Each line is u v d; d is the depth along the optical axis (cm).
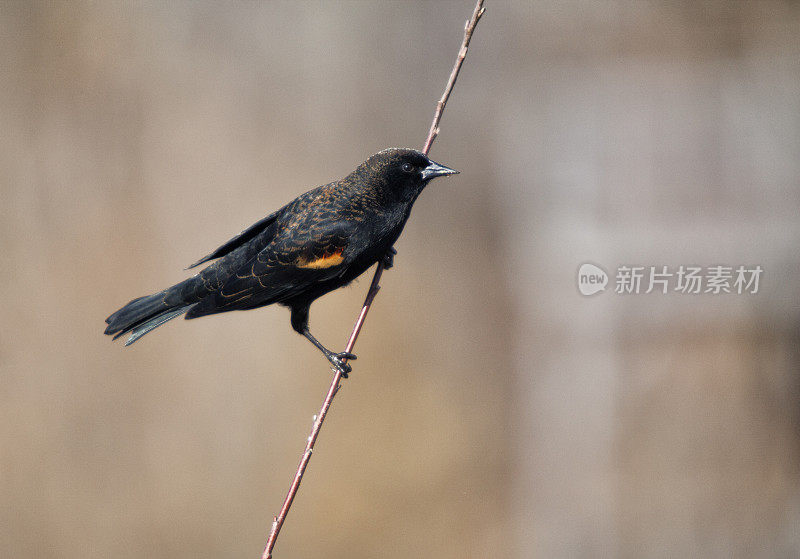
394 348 1459
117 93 1523
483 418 1496
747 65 1425
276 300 705
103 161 1506
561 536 1451
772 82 1414
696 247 1439
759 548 1338
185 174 1537
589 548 1426
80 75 1506
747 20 1420
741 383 1377
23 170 1465
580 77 1520
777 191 1405
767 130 1414
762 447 1356
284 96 1593
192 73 1557
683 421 1411
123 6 1521
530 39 1545
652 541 1393
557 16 1523
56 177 1477
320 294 727
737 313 1388
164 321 705
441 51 1586
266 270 696
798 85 1401
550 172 1540
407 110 1603
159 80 1541
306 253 690
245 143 1573
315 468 1361
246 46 1578
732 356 1385
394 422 1411
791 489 1335
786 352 1363
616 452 1443
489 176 1575
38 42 1491
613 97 1498
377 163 702
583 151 1516
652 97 1477
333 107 1608
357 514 1349
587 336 1479
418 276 1535
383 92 1606
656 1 1459
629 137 1491
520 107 1558
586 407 1472
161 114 1538
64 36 1500
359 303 1451
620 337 1459
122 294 1456
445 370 1501
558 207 1532
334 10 1593
